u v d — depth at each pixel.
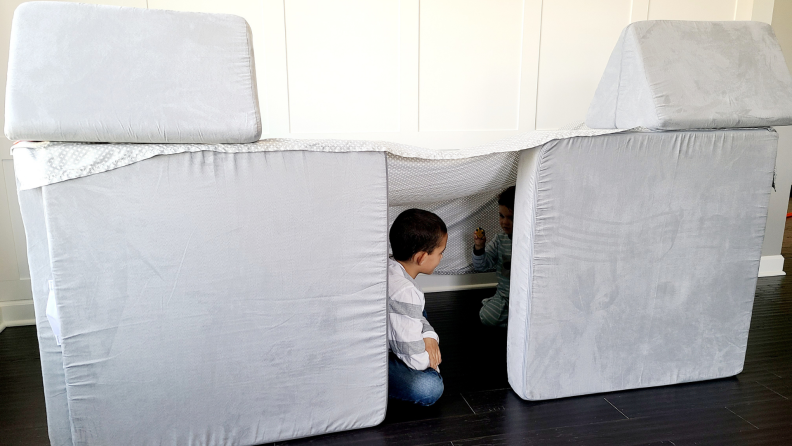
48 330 1.18
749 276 1.59
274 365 1.27
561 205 1.39
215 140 1.15
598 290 1.47
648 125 1.45
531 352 1.46
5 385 1.61
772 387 1.60
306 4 2.12
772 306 2.36
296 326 1.26
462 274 2.49
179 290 1.18
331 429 1.34
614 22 2.43
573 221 1.41
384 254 1.29
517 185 1.47
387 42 2.22
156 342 1.19
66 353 1.15
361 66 2.22
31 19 1.09
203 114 1.14
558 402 1.51
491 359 1.80
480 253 2.20
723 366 1.63
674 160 1.44
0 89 1.98
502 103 2.39
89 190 1.10
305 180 1.21
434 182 1.50
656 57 1.49
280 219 1.21
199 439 1.25
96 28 1.11
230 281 1.20
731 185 1.50
